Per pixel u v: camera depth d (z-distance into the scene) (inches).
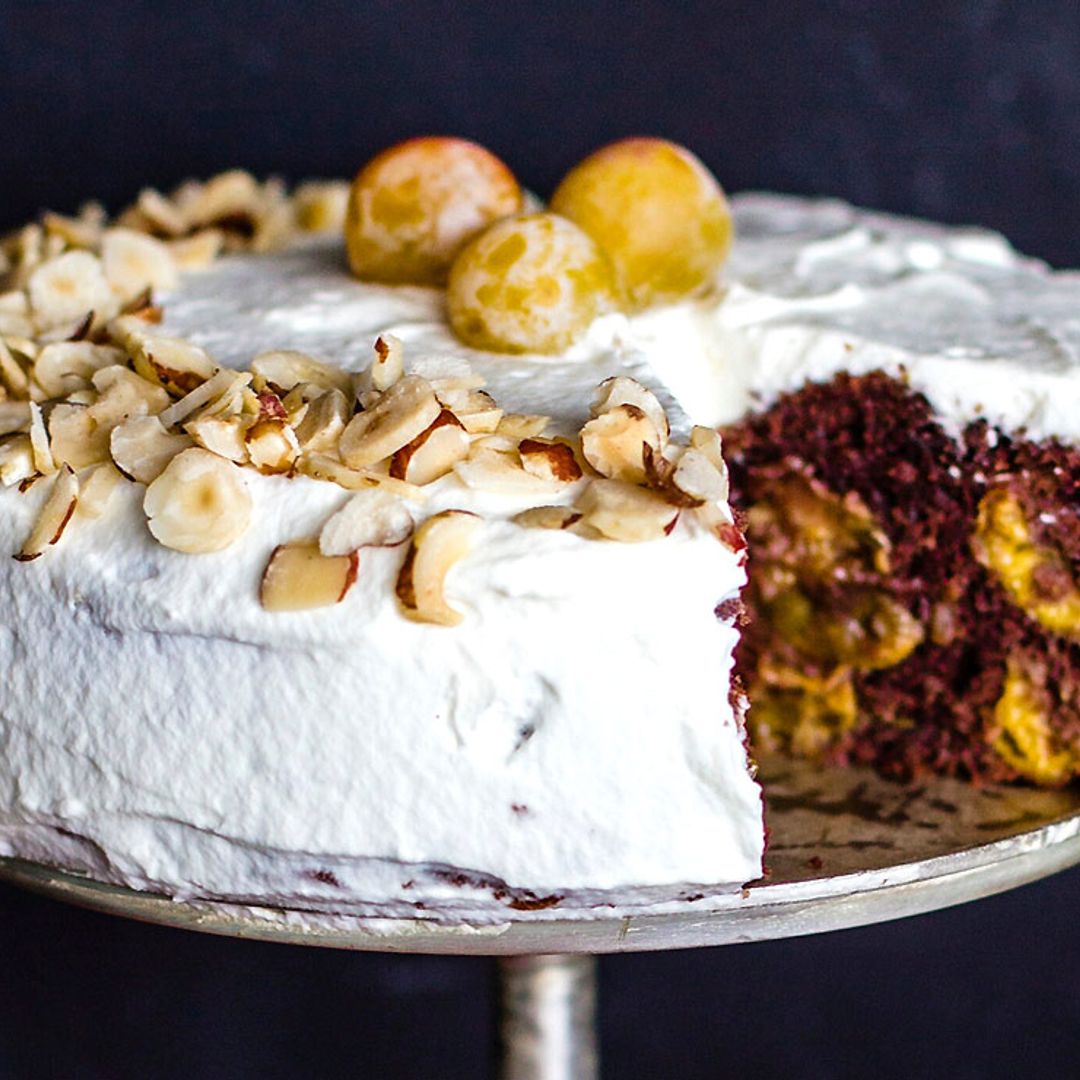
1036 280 20.9
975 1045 25.3
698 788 15.9
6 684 16.6
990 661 19.2
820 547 19.6
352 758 16.0
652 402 16.5
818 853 17.5
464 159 19.4
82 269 19.1
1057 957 25.1
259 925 16.6
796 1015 25.2
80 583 16.3
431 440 16.2
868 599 19.5
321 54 24.6
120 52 24.4
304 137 24.8
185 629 16.1
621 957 25.0
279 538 16.1
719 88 25.0
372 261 19.5
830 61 24.9
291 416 16.6
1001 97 24.9
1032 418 18.6
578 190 19.2
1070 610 18.8
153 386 17.3
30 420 17.3
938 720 19.4
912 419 19.1
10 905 24.5
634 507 15.8
